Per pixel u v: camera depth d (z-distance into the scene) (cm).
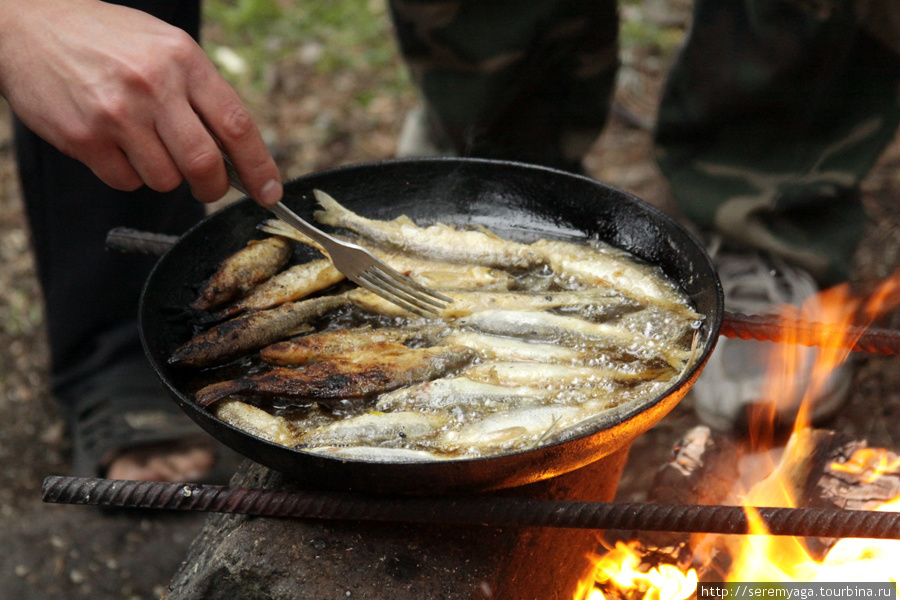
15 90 74
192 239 86
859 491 86
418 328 86
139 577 104
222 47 197
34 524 108
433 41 108
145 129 73
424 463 70
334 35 202
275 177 76
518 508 73
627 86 176
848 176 107
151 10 100
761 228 107
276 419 77
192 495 74
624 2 201
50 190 103
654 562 83
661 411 74
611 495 87
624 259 89
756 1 100
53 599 102
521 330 86
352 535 75
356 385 80
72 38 72
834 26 99
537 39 107
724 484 89
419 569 74
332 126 176
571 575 82
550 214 93
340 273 88
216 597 75
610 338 84
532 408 79
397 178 94
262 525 75
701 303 83
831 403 100
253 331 82
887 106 105
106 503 74
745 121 107
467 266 90
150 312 80
